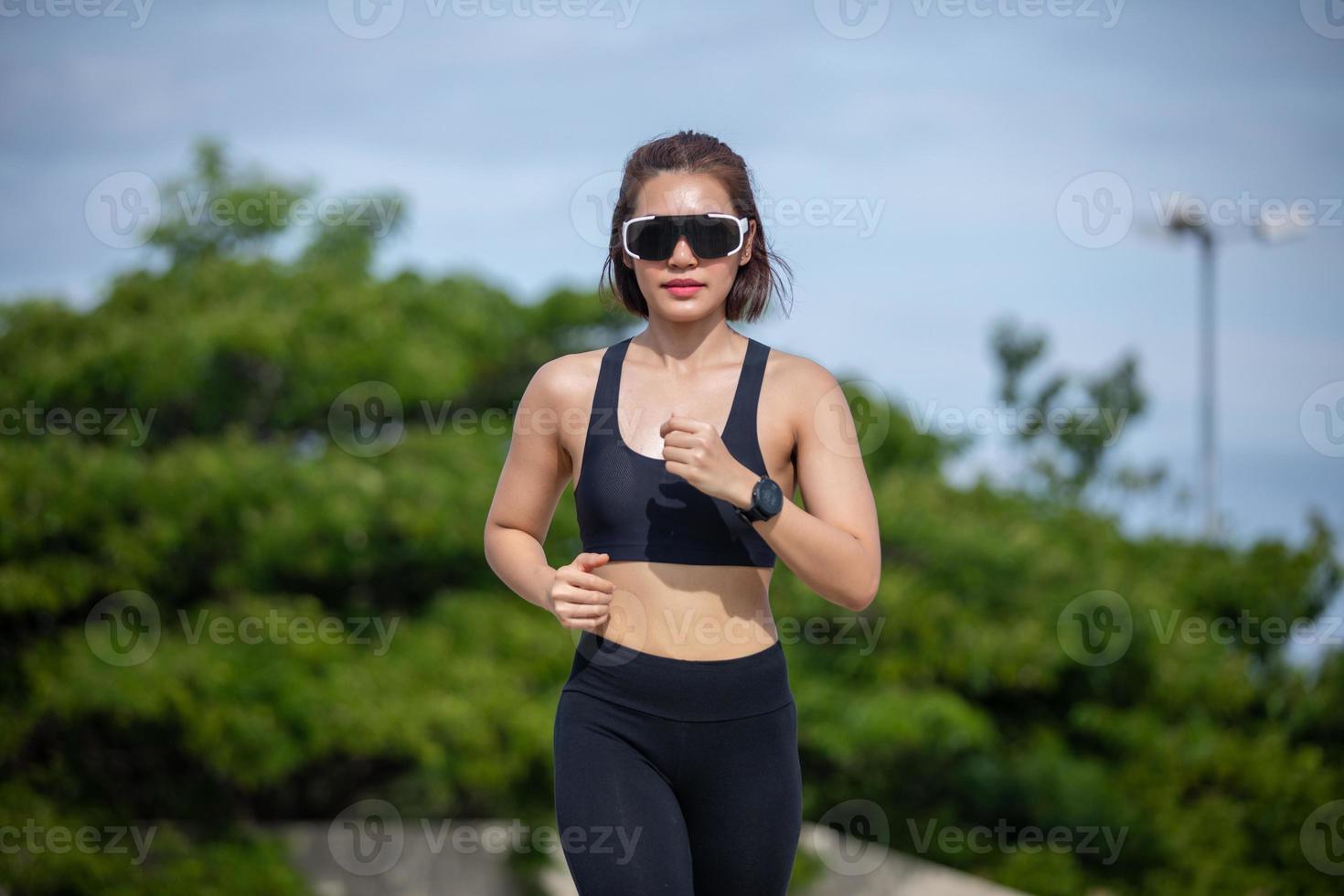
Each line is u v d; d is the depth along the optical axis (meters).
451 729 26.97
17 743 26.42
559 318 34.00
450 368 30.91
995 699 33.19
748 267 7.14
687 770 6.45
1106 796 31.20
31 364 28.84
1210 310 38.97
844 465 6.56
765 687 6.52
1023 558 31.14
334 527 27.94
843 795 31.88
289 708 26.25
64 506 26.67
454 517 28.55
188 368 28.55
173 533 27.14
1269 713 34.19
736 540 6.48
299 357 29.52
